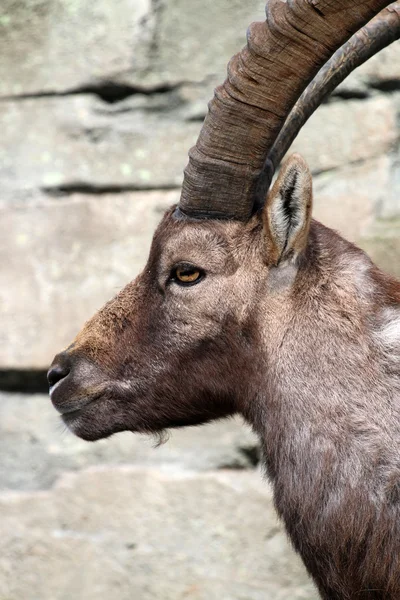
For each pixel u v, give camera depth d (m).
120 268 20.70
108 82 21.27
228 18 21.00
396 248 19.39
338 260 12.75
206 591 19.50
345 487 12.16
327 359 12.47
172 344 13.19
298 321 12.62
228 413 13.53
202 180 12.77
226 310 12.85
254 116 12.37
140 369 13.36
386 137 20.16
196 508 19.86
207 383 13.18
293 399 12.55
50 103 21.58
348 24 11.65
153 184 20.95
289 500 12.52
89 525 20.20
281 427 12.62
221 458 20.08
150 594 19.67
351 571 12.27
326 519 12.25
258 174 12.65
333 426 12.30
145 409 13.50
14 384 21.22
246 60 12.17
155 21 21.25
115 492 20.20
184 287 13.01
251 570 19.45
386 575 12.06
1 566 20.36
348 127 20.30
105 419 13.62
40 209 21.25
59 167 21.31
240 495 19.73
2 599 20.22
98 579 19.92
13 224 21.30
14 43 21.77
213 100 12.51
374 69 20.25
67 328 20.80
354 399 12.30
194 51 21.08
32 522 20.41
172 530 19.88
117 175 21.08
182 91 21.08
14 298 21.06
